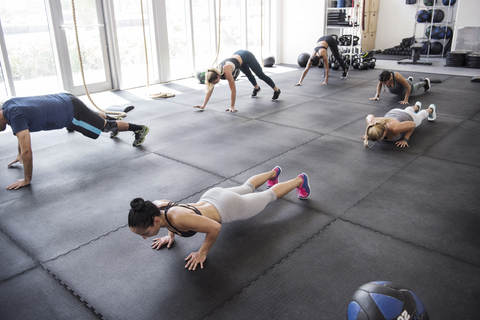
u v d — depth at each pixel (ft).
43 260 7.89
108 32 22.63
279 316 6.23
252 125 16.22
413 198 9.81
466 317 6.06
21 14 19.08
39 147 14.32
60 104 11.34
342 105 18.97
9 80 19.25
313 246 8.02
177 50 26.61
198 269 7.43
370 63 28.63
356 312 4.73
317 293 6.70
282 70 29.94
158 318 6.29
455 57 27.81
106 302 6.68
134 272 7.42
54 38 20.39
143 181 11.29
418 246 7.89
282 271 7.30
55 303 6.70
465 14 27.76
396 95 20.57
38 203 10.23
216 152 13.33
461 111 17.13
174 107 19.58
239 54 18.28
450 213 9.07
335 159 12.42
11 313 6.50
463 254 7.60
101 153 13.60
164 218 6.78
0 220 9.46
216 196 7.72
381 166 11.79
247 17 30.53
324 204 9.66
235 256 7.79
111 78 23.88
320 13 30.22
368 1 34.06
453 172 11.23
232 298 6.66
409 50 34.01
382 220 8.87
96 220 9.32
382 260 7.50
